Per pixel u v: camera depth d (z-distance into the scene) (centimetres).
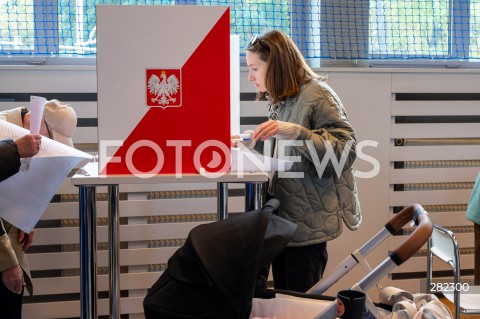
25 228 242
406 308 218
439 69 423
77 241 385
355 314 188
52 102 280
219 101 245
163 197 395
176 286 201
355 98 414
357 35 429
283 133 269
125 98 240
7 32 393
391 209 425
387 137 420
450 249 301
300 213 284
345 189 291
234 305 195
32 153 226
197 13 240
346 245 417
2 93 381
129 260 391
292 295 229
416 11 442
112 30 237
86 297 246
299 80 286
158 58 240
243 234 204
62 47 399
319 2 423
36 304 384
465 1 449
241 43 418
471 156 434
